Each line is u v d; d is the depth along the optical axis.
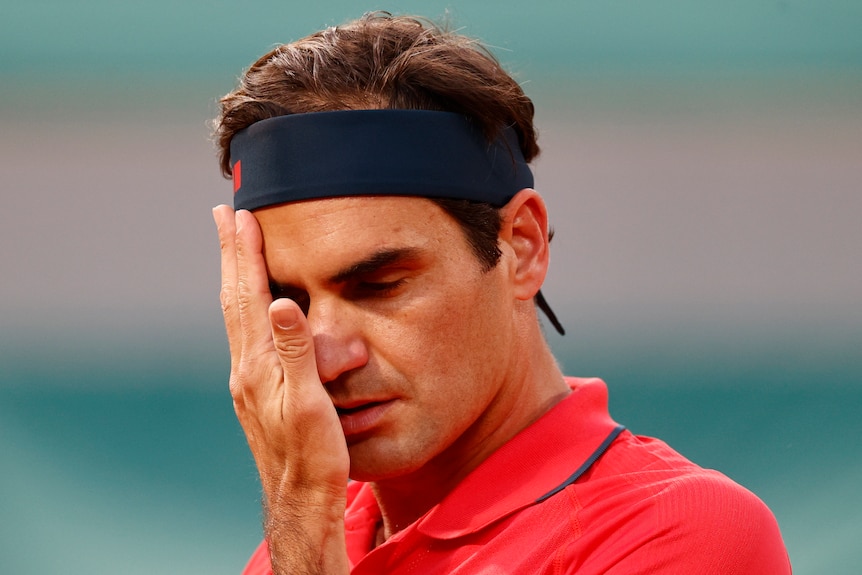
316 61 4.54
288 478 4.62
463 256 4.47
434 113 4.41
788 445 15.65
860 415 16.16
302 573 4.57
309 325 4.48
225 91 21.84
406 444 4.47
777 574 4.51
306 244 4.38
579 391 5.14
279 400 4.62
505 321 4.68
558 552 4.44
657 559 4.33
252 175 4.52
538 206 4.89
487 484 4.75
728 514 4.44
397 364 4.41
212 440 17.19
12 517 15.59
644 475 4.68
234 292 4.82
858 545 13.76
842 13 20.69
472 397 4.54
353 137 4.30
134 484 16.22
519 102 4.88
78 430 17.55
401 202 4.33
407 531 4.82
